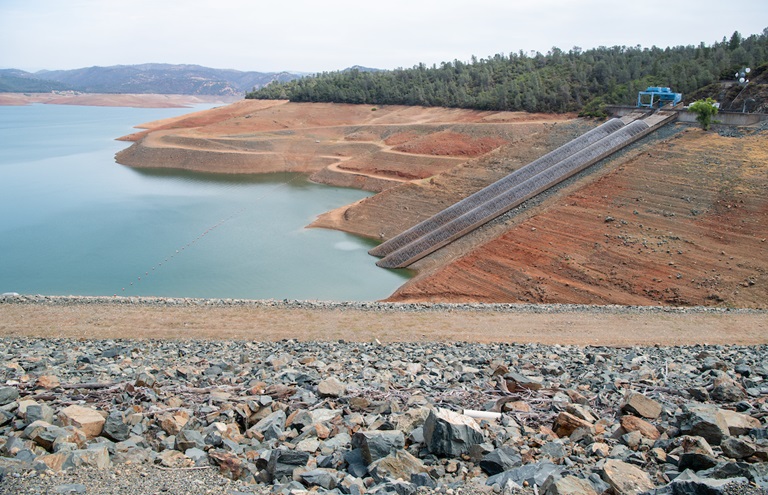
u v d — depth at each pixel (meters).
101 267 61.34
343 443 12.02
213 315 33.91
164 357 24.27
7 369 19.12
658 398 15.61
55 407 13.95
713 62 111.25
